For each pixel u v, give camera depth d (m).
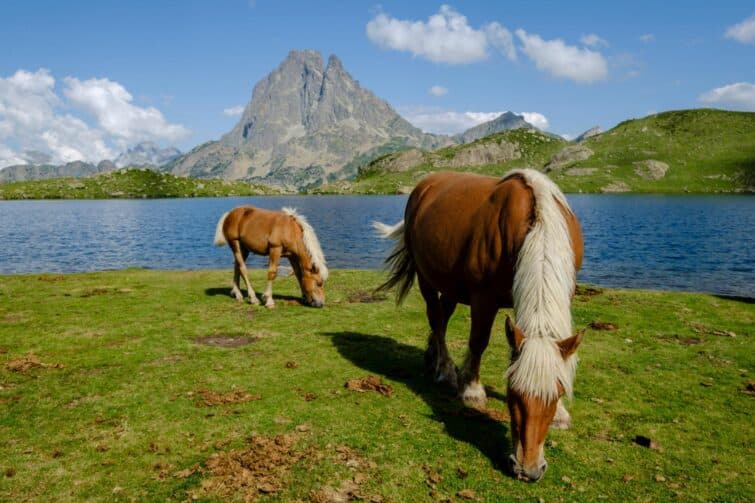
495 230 5.68
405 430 5.95
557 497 4.70
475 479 4.96
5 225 64.06
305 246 12.51
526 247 5.10
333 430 5.92
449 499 4.64
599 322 11.09
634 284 22.61
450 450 5.50
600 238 43.41
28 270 27.89
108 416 6.30
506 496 4.70
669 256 32.19
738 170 153.38
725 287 21.78
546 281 4.84
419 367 8.32
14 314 11.66
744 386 7.40
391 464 5.21
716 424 6.20
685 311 12.27
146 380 7.52
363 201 143.62
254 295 13.15
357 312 12.20
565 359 4.54
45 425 6.07
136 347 9.14
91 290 14.94
